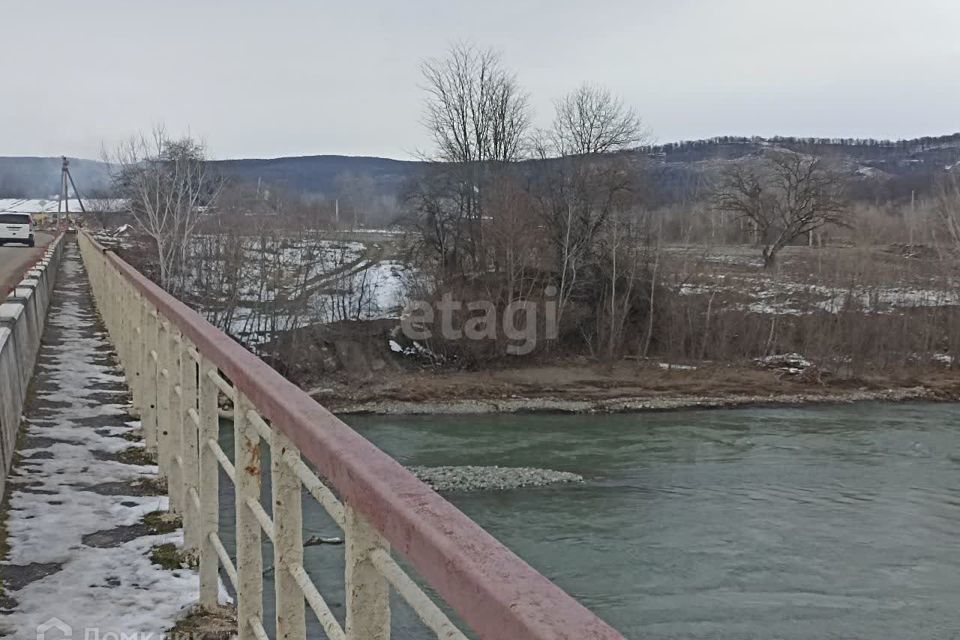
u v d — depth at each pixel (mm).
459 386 35562
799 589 14125
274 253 46000
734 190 66688
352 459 1421
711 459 24547
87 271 23906
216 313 39625
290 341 37688
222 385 2922
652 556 15781
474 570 969
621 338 39469
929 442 26750
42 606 3293
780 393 35438
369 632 1463
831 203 58531
